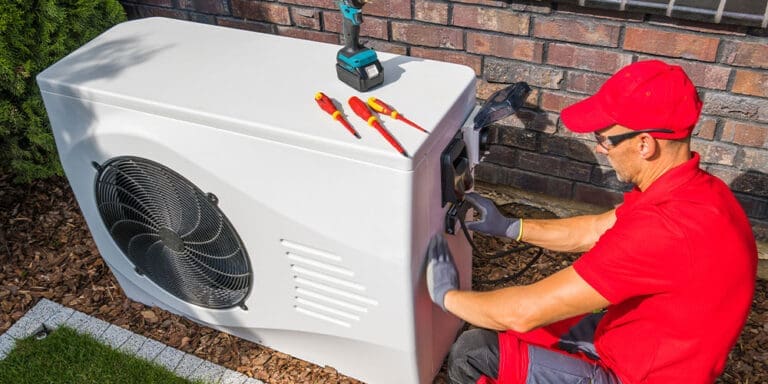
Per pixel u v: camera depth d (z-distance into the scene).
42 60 3.06
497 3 2.84
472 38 3.00
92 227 2.76
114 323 2.94
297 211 2.13
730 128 2.76
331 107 2.04
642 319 1.85
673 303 1.75
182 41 2.55
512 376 2.07
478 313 2.01
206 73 2.31
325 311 2.39
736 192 2.93
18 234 3.36
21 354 2.79
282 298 2.45
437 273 2.15
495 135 3.24
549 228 2.32
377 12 3.13
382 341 2.36
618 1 2.56
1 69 2.93
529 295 1.88
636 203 1.82
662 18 2.60
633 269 1.72
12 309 3.02
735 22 2.42
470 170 2.26
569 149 3.13
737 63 2.58
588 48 2.80
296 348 2.69
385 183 1.92
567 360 2.07
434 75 2.25
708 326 1.76
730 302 1.74
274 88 2.21
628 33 2.69
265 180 2.12
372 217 2.02
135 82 2.28
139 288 2.92
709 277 1.69
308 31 3.36
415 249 2.07
